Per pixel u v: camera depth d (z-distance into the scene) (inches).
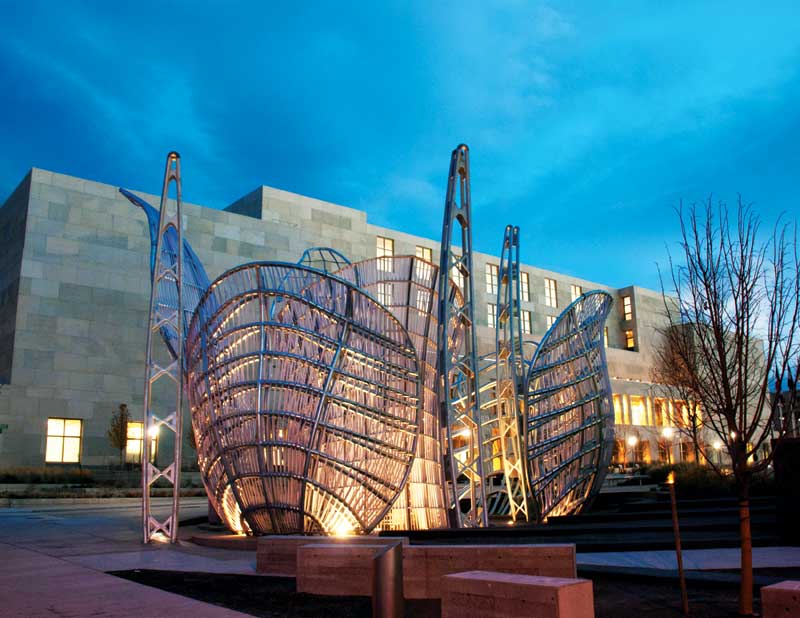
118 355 1913.1
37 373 1801.2
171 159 760.3
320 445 648.4
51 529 828.6
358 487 652.7
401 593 311.0
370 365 672.4
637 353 2822.3
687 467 1342.3
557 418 810.8
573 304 842.2
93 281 1909.4
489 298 2842.0
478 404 758.5
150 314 727.1
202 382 713.6
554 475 797.2
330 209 2410.2
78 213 1919.3
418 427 685.9
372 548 410.6
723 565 490.6
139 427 1915.6
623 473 1844.2
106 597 399.5
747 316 371.9
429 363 775.7
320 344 660.7
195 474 1801.2
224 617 346.0
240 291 708.0
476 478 805.9
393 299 801.6
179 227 747.4
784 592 275.3
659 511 805.9
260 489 661.9
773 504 832.3
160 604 378.9
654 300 3368.6
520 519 861.8
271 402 658.8
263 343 666.8
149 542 686.5
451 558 400.5
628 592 400.8
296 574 438.6
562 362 818.8
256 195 2324.1
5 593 412.8
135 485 1665.8
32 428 1770.4
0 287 1962.4
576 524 741.3
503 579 292.7
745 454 344.5
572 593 275.7
